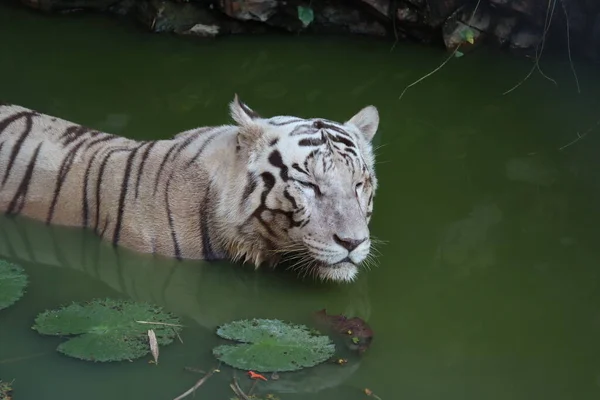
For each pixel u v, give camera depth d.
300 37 16.20
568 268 10.32
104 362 8.06
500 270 10.25
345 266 9.38
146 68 14.79
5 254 9.88
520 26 15.68
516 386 8.29
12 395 7.51
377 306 9.46
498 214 11.38
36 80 14.02
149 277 9.75
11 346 8.20
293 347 8.41
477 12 15.58
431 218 11.20
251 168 9.64
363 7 15.97
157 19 15.80
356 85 14.66
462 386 8.20
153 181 10.01
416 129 13.39
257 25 16.09
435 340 8.89
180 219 9.91
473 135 13.30
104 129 12.56
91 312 8.76
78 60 14.84
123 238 10.02
